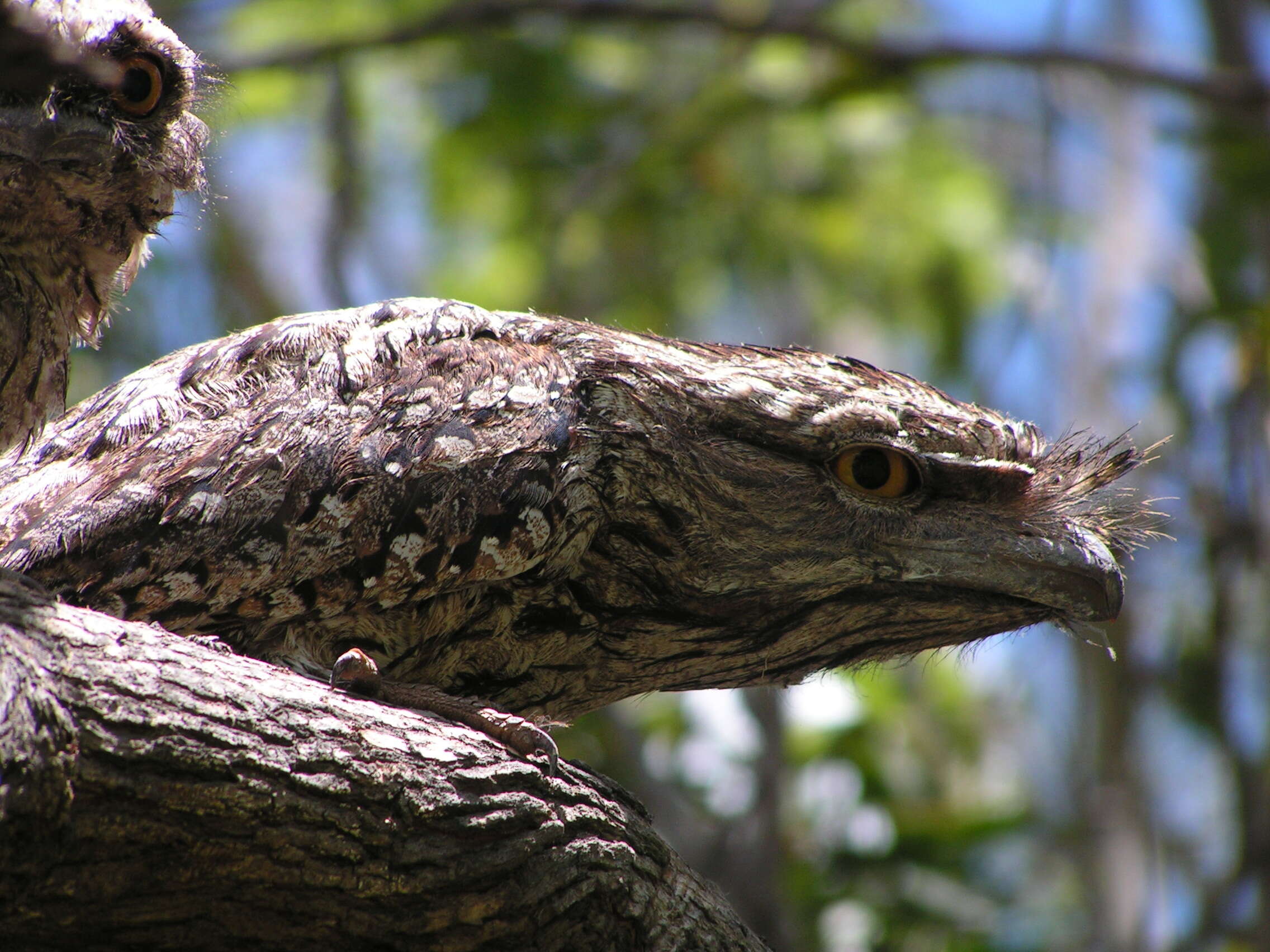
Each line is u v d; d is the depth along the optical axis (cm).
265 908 575
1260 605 2017
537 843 616
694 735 1482
